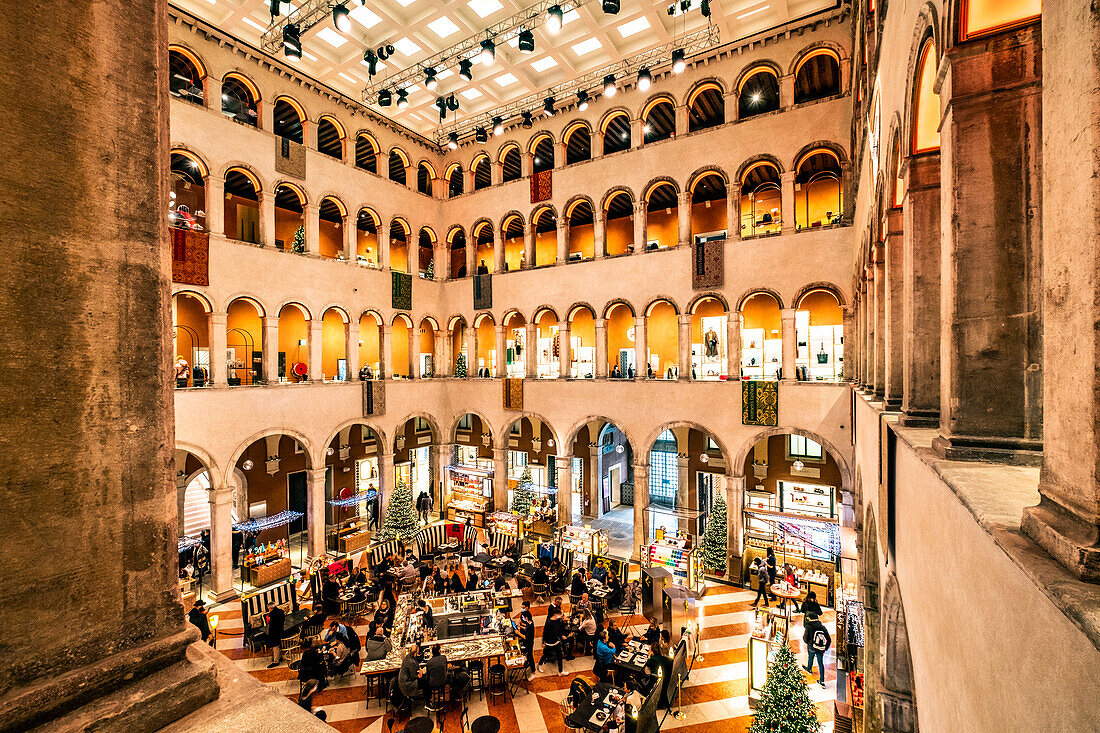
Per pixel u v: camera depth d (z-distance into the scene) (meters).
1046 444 2.11
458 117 25.02
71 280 1.83
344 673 12.71
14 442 1.67
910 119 5.01
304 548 22.50
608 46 18.67
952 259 3.59
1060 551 1.78
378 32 18.30
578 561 18.41
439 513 26.17
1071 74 1.91
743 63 18.92
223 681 2.18
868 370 11.11
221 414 17.83
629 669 11.52
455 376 27.16
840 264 17.48
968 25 3.48
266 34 18.23
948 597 3.10
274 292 19.72
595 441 26.55
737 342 19.30
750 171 21.41
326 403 21.28
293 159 20.52
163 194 2.15
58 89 1.82
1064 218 1.98
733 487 18.97
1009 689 2.06
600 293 22.20
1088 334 1.76
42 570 1.73
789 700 8.59
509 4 16.67
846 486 17.16
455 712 11.38
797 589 15.73
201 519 26.06
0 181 1.66
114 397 1.95
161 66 2.17
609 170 22.00
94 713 1.72
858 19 11.97
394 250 30.05
